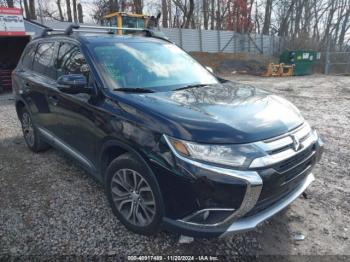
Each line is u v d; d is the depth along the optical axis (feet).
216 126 8.20
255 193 7.85
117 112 9.60
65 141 13.16
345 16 129.08
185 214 8.27
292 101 35.37
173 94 10.37
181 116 8.55
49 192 12.60
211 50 98.78
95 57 11.33
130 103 9.44
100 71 10.89
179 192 8.14
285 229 10.50
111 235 9.93
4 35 42.01
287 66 75.05
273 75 74.79
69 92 10.73
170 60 13.21
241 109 9.32
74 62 12.21
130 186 9.68
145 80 11.46
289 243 9.82
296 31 125.59
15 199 12.10
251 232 10.29
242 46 106.93
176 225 8.48
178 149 8.07
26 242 9.62
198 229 8.20
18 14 43.01
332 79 65.62
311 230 10.46
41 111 14.71
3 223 10.55
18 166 15.20
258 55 98.73
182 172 7.95
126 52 12.26
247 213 8.20
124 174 9.69
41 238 9.80
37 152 16.93
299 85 53.36
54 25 69.05
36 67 15.65
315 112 28.94
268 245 9.70
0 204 11.75
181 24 112.37
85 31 13.96
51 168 14.90
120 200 10.16
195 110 8.96
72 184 13.26
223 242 9.75
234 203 7.82
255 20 134.31
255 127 8.46
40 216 10.96
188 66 13.48
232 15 117.50
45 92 13.80
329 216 11.27
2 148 17.94
